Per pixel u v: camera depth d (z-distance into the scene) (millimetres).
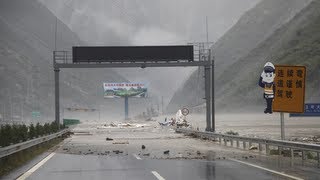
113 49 55312
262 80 26344
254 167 18750
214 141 42938
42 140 32219
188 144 38188
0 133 21156
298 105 25844
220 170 17734
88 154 27625
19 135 25906
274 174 16344
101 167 19688
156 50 55062
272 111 26078
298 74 25891
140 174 16906
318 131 65625
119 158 24281
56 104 55688
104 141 44625
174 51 55031
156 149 31719
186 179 15297
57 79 55781
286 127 85875
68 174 17312
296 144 22281
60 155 26906
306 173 16594
